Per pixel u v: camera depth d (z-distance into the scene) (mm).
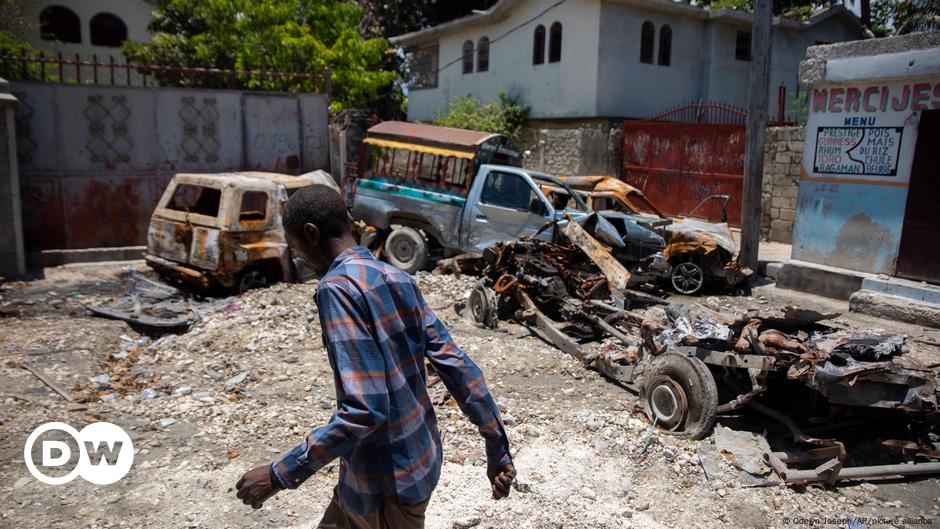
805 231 9734
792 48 21453
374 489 2029
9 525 3473
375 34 30203
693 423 4691
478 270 9523
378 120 12867
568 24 18828
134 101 10727
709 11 19406
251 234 8227
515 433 4707
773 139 13688
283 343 6531
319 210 2131
